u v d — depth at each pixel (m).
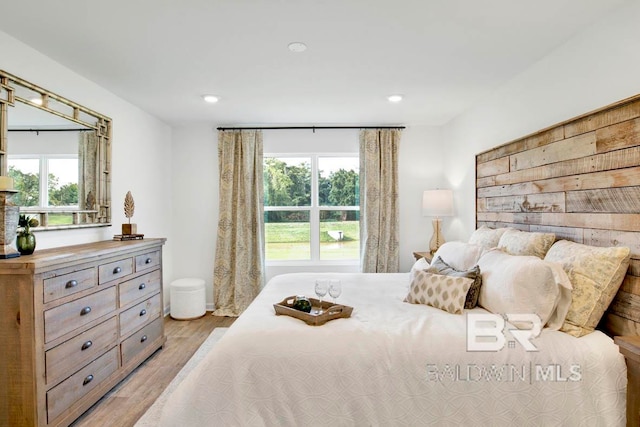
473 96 3.29
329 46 2.28
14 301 1.77
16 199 2.15
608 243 1.86
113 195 3.18
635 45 1.75
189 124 4.33
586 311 1.73
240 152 4.31
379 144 4.34
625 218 1.75
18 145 2.16
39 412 1.80
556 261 1.98
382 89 3.10
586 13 1.90
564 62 2.24
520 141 2.67
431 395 1.55
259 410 1.53
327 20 1.96
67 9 1.84
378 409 1.54
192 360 2.93
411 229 4.44
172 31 2.08
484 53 2.39
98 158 2.94
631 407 1.42
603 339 1.67
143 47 2.28
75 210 2.66
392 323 1.85
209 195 4.40
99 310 2.30
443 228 4.34
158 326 3.12
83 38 2.16
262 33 2.11
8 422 1.78
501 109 3.01
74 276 2.07
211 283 4.43
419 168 4.42
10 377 1.78
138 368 2.78
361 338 1.68
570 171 2.14
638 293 1.68
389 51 2.36
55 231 2.45
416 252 4.15
